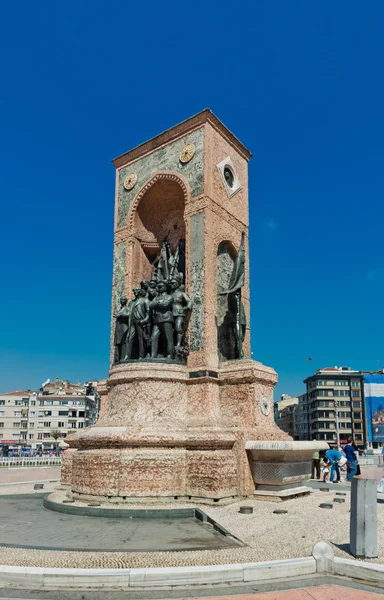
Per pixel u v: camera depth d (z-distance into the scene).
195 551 8.77
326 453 23.27
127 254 21.67
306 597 6.91
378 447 102.50
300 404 128.12
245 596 6.97
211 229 19.08
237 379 16.72
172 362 16.84
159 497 14.01
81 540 9.88
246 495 14.80
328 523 10.88
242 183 21.97
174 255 21.36
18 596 6.98
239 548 8.99
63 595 7.02
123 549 8.91
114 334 21.11
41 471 33.69
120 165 23.16
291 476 15.05
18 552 8.65
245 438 15.30
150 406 15.79
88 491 14.30
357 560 8.05
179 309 17.86
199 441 14.64
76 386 134.25
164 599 6.89
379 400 103.38
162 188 21.62
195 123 20.39
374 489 8.65
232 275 19.08
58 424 116.81
